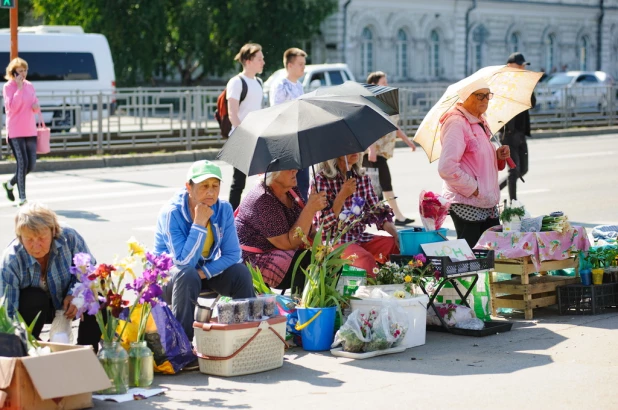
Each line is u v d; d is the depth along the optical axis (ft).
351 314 29.71
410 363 28.48
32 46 124.47
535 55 248.93
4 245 49.98
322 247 31.14
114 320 25.98
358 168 35.73
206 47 183.01
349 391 25.66
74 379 23.43
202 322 27.81
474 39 214.28
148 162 93.71
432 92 120.47
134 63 180.14
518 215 34.63
